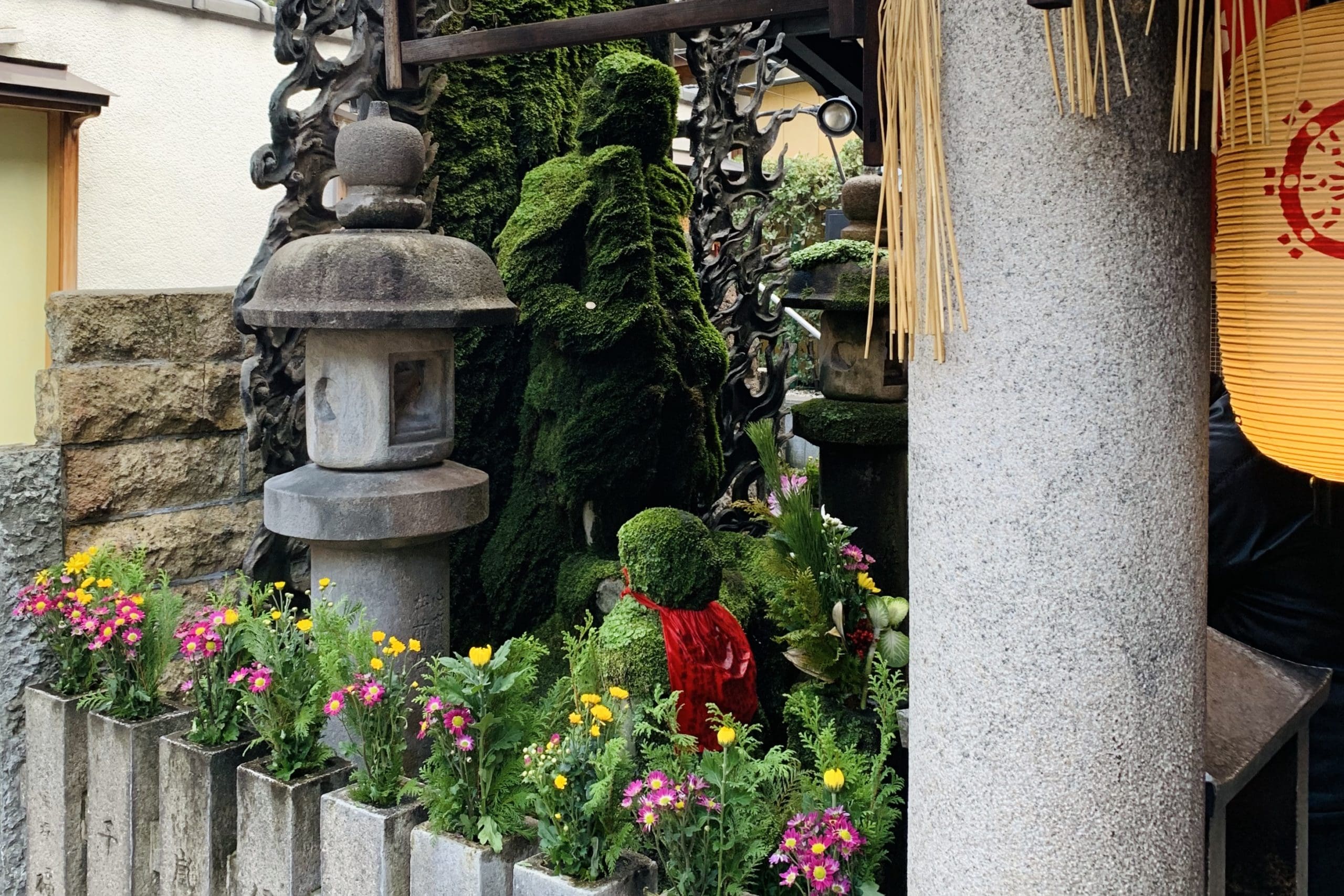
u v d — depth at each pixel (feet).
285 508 9.23
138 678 8.75
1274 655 7.49
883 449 11.67
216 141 17.63
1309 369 4.29
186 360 10.64
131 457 10.29
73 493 9.89
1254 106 4.33
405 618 9.56
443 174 13.20
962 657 4.67
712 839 6.06
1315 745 7.61
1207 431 4.73
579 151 12.81
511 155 13.89
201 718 8.23
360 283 8.78
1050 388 4.40
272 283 9.07
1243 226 4.45
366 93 11.21
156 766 8.53
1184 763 4.67
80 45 15.52
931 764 4.87
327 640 7.52
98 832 8.77
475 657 6.79
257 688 7.40
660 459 12.73
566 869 6.21
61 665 9.59
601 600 11.73
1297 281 4.27
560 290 11.94
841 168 19.86
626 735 7.37
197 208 17.42
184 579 10.74
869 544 11.83
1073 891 4.52
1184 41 4.34
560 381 12.19
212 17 17.37
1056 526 4.43
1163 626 4.52
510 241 12.23
